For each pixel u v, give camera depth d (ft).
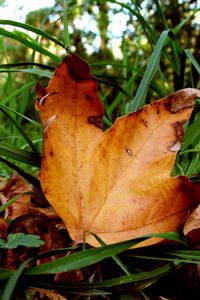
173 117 1.27
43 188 1.22
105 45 6.95
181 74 2.23
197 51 7.26
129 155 1.27
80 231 1.24
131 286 1.15
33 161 1.43
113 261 1.26
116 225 1.24
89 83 1.27
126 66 2.15
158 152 1.26
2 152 1.39
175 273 1.27
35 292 1.10
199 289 1.26
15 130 2.15
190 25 7.26
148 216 1.24
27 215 1.28
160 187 1.25
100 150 1.27
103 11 6.72
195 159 1.74
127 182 1.26
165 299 1.21
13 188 1.58
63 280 1.18
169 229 1.23
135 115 1.27
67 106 1.27
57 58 1.81
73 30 6.61
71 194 1.25
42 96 1.27
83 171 1.26
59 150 1.24
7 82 2.54
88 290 1.10
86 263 1.07
